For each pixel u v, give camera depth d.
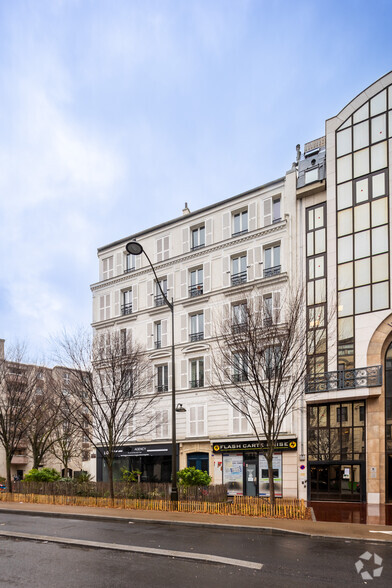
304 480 27.52
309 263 29.56
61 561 10.53
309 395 27.52
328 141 30.17
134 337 36.84
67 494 26.05
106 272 40.34
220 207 34.22
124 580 9.01
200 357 33.25
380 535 13.48
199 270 34.81
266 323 21.50
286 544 12.52
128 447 35.09
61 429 47.16
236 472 30.12
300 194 30.42
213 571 9.68
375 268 27.17
